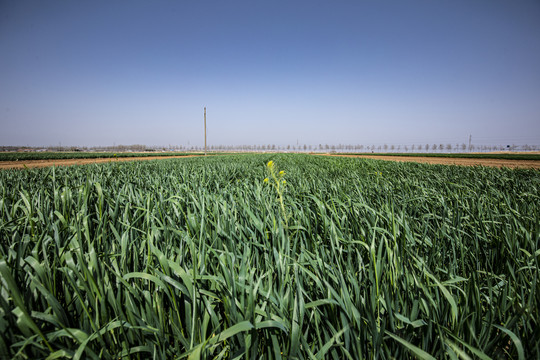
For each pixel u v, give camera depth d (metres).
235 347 1.11
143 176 5.59
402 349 1.04
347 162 14.89
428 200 2.97
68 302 1.16
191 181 4.47
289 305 1.20
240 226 1.85
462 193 3.70
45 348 0.92
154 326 1.16
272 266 1.45
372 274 1.27
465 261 1.84
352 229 2.01
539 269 1.61
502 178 6.11
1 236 1.69
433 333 1.12
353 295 1.26
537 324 1.07
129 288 1.14
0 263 0.92
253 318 1.02
